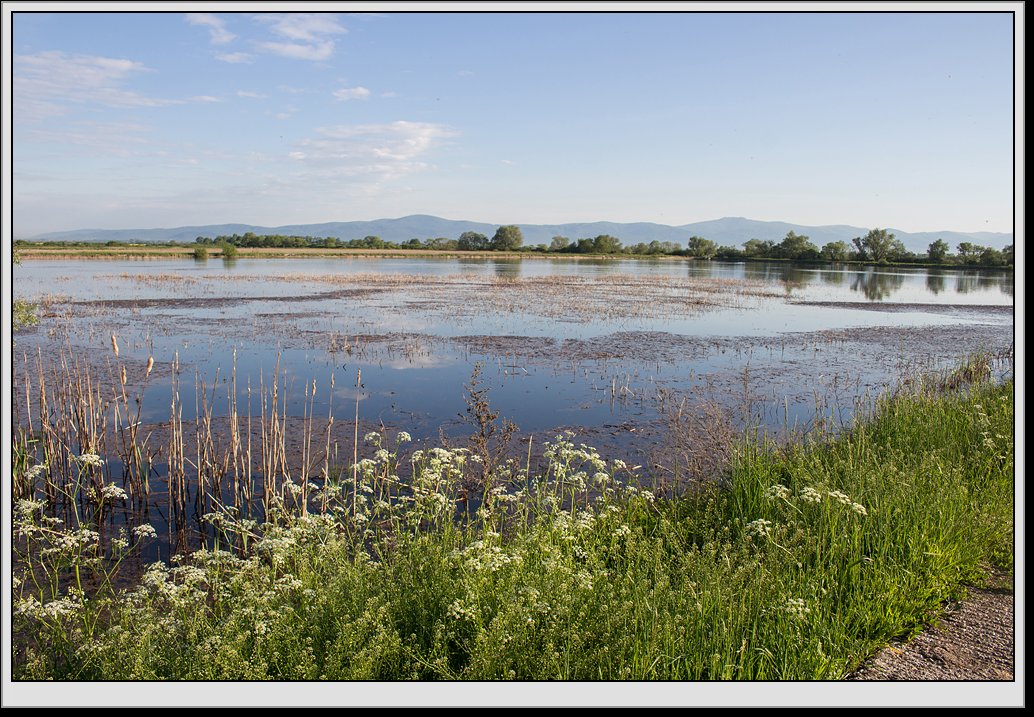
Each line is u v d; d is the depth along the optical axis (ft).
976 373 52.75
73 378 50.24
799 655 16.15
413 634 15.76
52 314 85.81
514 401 47.73
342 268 211.82
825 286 168.86
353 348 66.54
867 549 21.97
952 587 20.29
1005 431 30.68
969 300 133.08
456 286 144.36
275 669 15.49
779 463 29.37
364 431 40.65
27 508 20.29
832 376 57.06
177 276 156.04
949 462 27.32
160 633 16.96
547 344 71.20
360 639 15.19
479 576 17.54
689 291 142.92
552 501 23.99
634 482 30.22
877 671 16.35
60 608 17.24
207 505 30.86
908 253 306.55
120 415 41.73
